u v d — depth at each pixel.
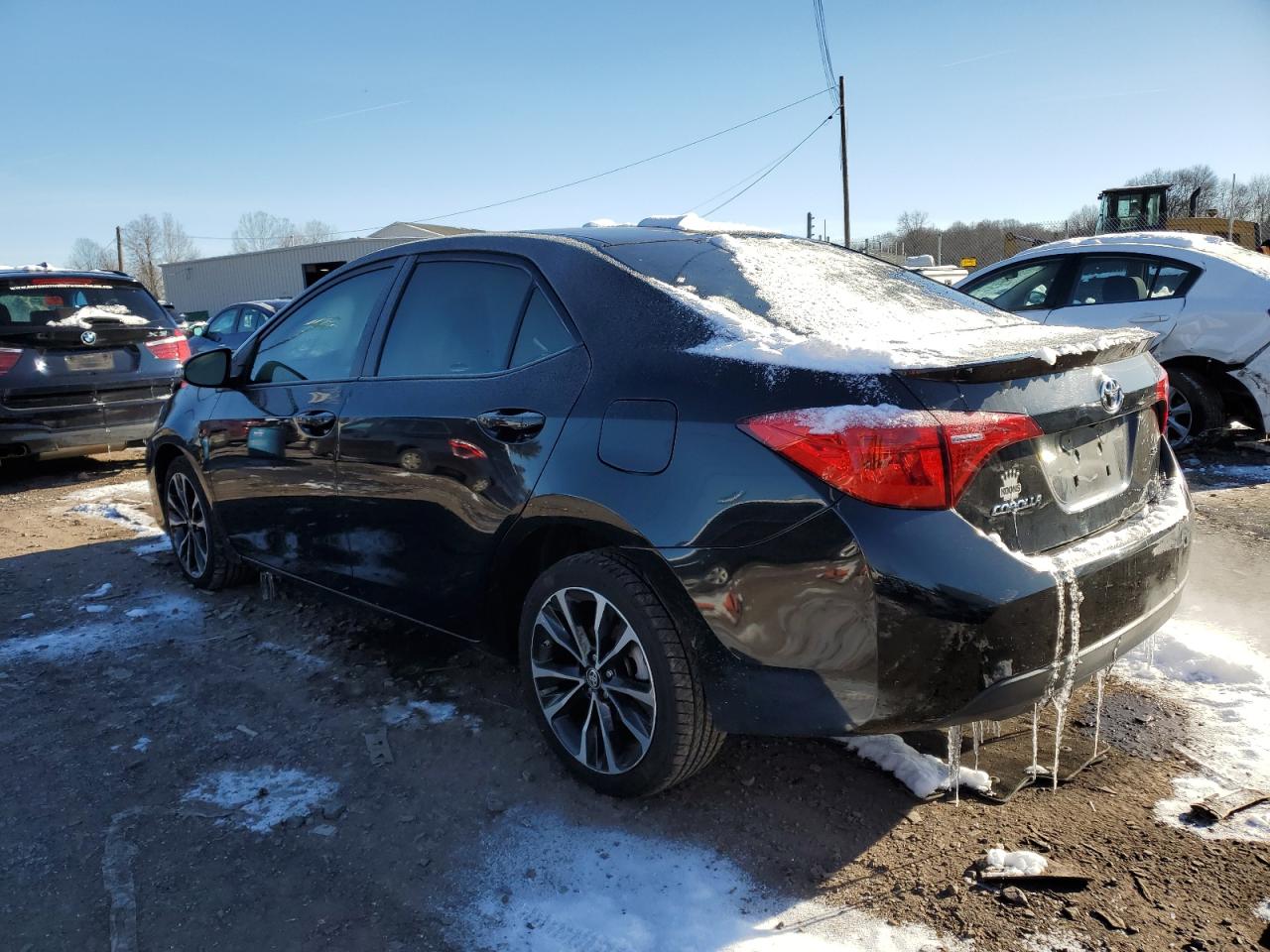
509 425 2.57
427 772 2.69
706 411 2.19
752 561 2.09
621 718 2.42
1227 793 2.45
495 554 2.68
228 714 3.09
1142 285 6.66
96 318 7.46
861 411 1.98
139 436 7.64
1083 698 3.02
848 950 1.94
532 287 2.75
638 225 3.17
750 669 2.15
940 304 2.90
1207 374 6.49
